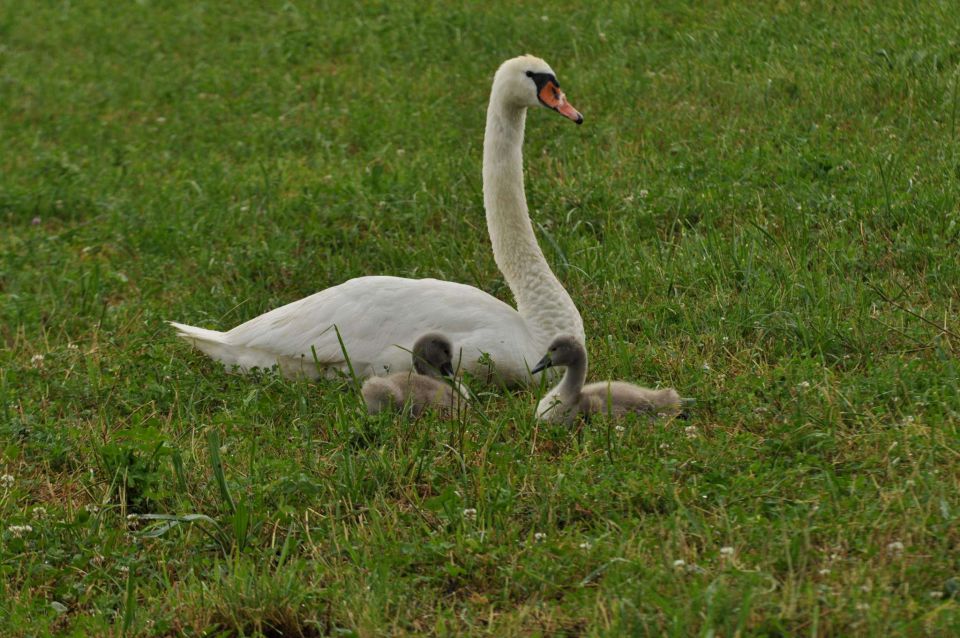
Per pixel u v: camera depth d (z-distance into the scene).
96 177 20.25
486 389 11.69
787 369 11.06
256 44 26.36
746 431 10.25
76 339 14.02
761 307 12.44
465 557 8.66
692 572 8.05
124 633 8.15
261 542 9.27
